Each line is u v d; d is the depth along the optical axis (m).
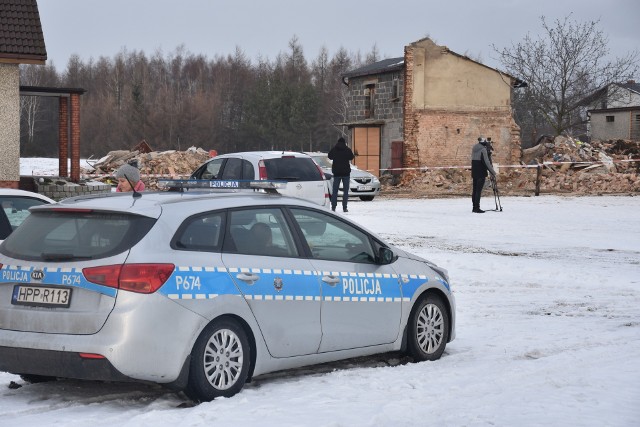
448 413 6.30
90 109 113.69
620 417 6.18
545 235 19.80
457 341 9.38
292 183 18.83
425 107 46.41
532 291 12.86
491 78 47.34
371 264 8.08
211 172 19.73
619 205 29.28
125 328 6.27
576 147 48.25
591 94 56.69
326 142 110.44
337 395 6.86
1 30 25.59
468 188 42.28
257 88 110.25
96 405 6.66
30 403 6.71
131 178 13.19
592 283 13.53
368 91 49.72
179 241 6.69
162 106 109.75
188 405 6.65
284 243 7.47
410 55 46.06
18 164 25.81
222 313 6.71
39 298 6.55
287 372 7.93
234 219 7.15
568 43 54.69
